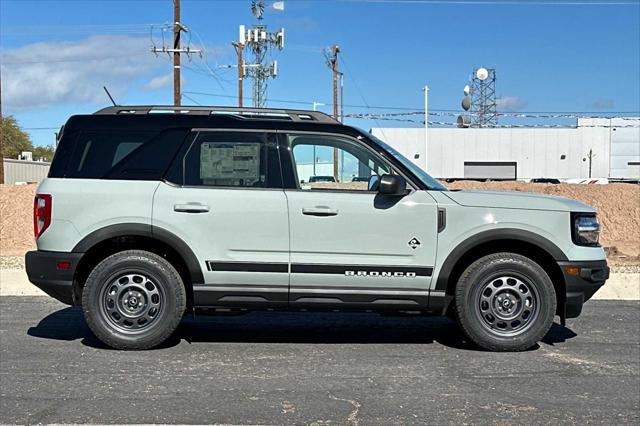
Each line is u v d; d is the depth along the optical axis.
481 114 68.25
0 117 28.88
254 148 6.32
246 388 5.26
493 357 6.20
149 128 6.37
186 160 6.30
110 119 6.42
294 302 6.25
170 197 6.19
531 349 6.51
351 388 5.27
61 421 4.52
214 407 4.82
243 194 6.20
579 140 60.59
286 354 6.30
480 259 6.25
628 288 9.98
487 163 60.62
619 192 23.61
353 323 7.69
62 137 6.43
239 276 6.19
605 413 4.75
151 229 6.18
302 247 6.17
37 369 5.73
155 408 4.79
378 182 6.17
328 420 4.58
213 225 6.18
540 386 5.35
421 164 59.97
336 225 6.16
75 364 5.89
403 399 5.02
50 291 6.27
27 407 4.79
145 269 6.23
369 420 4.59
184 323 7.61
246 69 47.72
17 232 20.56
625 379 5.55
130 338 6.27
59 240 6.21
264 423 4.52
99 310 6.26
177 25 30.56
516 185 27.91
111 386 5.28
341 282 6.18
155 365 5.88
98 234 6.18
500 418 4.64
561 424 4.54
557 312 6.47
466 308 6.26
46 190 6.26
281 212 6.16
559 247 6.20
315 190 6.24
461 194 6.29
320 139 6.38
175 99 30.81
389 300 6.21
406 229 6.16
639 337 7.07
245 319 7.88
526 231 6.18
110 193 6.21
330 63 45.06
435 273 6.18
